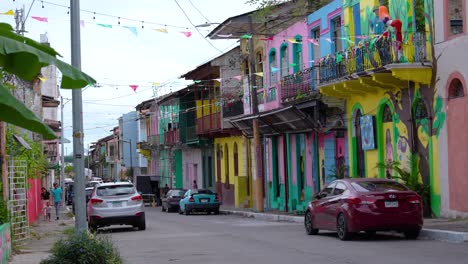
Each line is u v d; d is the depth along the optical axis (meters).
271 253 14.49
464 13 18.61
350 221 16.22
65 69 5.50
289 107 27.52
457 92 19.23
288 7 33.06
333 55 26.19
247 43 36.59
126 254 15.55
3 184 17.19
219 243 17.38
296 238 17.94
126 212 23.16
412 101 21.20
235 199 40.69
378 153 23.58
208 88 45.72
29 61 5.63
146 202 57.00
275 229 22.00
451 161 19.19
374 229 16.02
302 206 30.94
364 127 24.44
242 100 37.72
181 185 58.25
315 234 18.86
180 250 15.98
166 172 63.66
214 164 47.88
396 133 22.36
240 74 39.78
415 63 20.11
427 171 20.66
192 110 50.94
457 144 18.81
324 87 25.36
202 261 13.55
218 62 41.31
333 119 26.94
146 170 82.81
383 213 15.95
